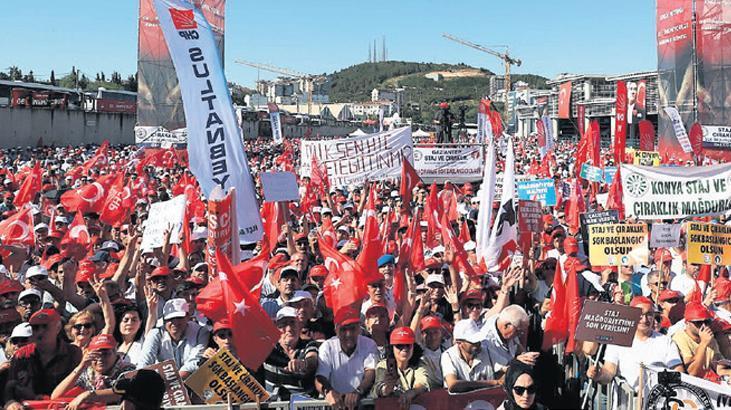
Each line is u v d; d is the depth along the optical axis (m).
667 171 10.72
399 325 8.02
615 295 8.90
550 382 5.57
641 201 10.77
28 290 7.84
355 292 7.17
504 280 8.62
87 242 11.75
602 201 18.44
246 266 6.96
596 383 7.01
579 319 6.28
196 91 8.98
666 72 24.05
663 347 7.02
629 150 31.30
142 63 19.45
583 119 38.38
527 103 119.06
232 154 9.08
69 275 8.52
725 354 7.41
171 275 7.99
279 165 37.00
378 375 6.47
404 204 14.48
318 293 8.62
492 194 10.59
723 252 9.39
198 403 6.11
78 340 6.85
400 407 6.34
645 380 6.46
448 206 16.45
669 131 24.06
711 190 10.69
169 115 19.83
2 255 10.38
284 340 7.00
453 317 8.64
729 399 5.94
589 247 9.36
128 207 13.66
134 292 9.13
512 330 6.58
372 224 7.48
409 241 8.66
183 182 19.56
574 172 24.77
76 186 21.55
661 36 24.30
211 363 5.74
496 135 28.25
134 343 7.29
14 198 17.70
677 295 8.58
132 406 4.53
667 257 10.92
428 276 8.84
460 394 6.41
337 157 19.70
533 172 29.77
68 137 61.50
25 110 55.66
